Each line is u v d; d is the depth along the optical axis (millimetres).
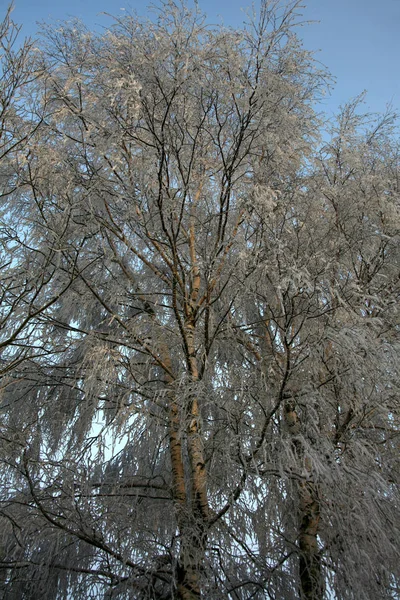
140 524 4863
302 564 4730
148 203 5465
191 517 4551
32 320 5449
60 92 5617
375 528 3953
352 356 4238
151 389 5180
